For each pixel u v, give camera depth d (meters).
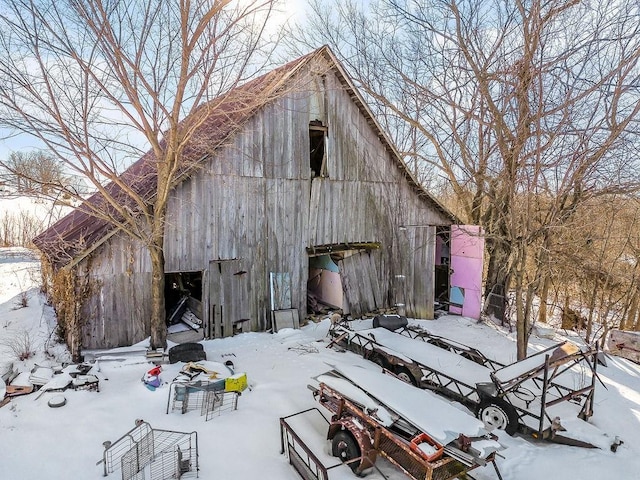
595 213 13.59
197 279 14.46
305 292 13.41
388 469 6.05
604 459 6.66
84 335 10.08
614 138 9.44
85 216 13.95
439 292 17.72
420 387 8.72
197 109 9.69
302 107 12.91
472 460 5.16
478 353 9.82
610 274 13.91
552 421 6.97
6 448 6.17
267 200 12.52
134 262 10.59
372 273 14.64
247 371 9.37
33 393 7.85
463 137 16.22
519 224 11.04
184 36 8.09
